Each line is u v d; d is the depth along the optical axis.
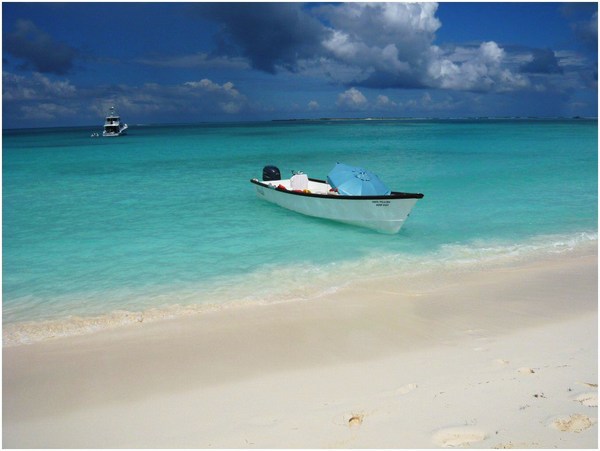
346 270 10.91
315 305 8.83
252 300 9.20
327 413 5.16
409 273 10.66
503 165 29.16
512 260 11.48
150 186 23.11
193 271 11.00
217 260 11.77
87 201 19.42
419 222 15.21
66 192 21.66
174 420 5.23
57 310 8.89
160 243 13.28
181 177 26.20
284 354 6.86
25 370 6.54
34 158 39.28
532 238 13.27
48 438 4.98
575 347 6.71
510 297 9.02
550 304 8.60
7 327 8.12
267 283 10.16
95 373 6.42
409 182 22.70
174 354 6.94
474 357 6.50
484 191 20.27
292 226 15.03
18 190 22.30
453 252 12.15
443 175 24.97
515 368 6.04
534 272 10.51
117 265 11.48
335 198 14.59
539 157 34.09
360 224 14.54
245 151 43.94
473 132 78.81
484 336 7.29
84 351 7.12
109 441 4.88
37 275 10.82
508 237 13.41
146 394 5.85
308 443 4.58
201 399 5.67
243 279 10.42
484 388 5.50
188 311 8.71
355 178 14.70
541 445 4.31
